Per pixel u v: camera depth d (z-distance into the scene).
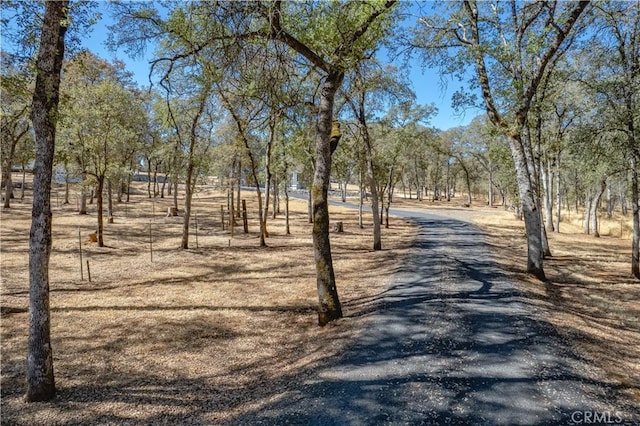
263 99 9.22
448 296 10.05
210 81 8.41
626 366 6.30
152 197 47.97
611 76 12.94
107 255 16.94
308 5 8.05
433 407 5.00
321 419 4.85
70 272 13.93
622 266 15.52
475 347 6.82
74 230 22.73
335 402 5.21
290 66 8.88
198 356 7.42
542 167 26.80
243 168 31.53
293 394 5.53
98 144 18.19
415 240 21.39
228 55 7.94
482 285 11.17
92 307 10.21
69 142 17.78
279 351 7.59
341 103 17.50
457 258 15.59
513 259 15.66
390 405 5.07
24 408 5.60
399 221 33.09
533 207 12.67
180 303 10.63
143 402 5.74
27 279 12.62
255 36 7.75
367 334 7.61
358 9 8.12
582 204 60.09
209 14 7.18
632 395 5.30
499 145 19.98
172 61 8.29
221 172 33.56
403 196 72.31
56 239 19.78
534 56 12.96
